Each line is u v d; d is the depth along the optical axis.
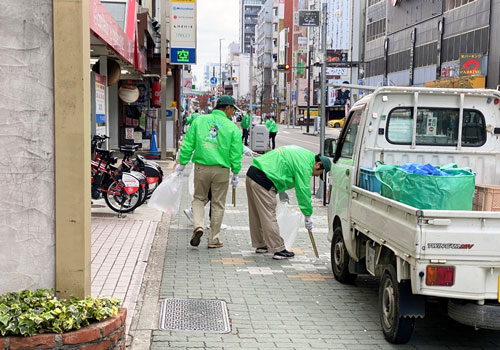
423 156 6.69
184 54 24.44
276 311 6.08
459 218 4.50
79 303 4.05
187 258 8.29
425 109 6.63
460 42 47.84
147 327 5.36
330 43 78.31
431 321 5.93
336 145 7.59
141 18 20.52
